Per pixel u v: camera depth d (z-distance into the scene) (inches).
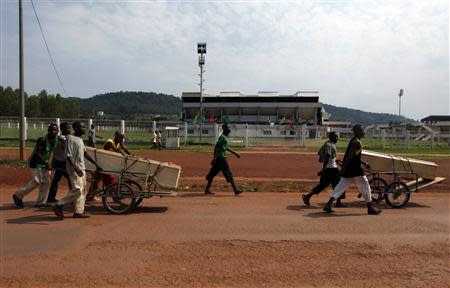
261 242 248.5
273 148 1320.1
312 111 3513.8
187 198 410.9
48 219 305.3
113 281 184.9
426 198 432.5
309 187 503.5
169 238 255.1
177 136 1220.5
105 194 331.9
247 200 403.2
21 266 202.5
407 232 277.3
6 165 628.7
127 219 308.5
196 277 191.3
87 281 184.4
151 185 362.0
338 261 216.4
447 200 418.9
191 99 3531.0
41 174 351.3
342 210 357.4
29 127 1253.1
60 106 4756.4
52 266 202.8
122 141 388.5
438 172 691.4
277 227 286.8
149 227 283.1
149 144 1285.7
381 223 303.7
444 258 223.0
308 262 214.2
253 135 1402.6
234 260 215.9
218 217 318.0
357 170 339.0
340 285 184.9
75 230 272.4
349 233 272.7
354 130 342.3
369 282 188.7
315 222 304.7
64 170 355.3
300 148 1331.2
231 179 435.2
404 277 195.3
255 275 195.2
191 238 255.6
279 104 3462.1
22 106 684.1
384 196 384.2
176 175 347.9
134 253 224.7
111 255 220.7
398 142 1508.4
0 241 245.0
